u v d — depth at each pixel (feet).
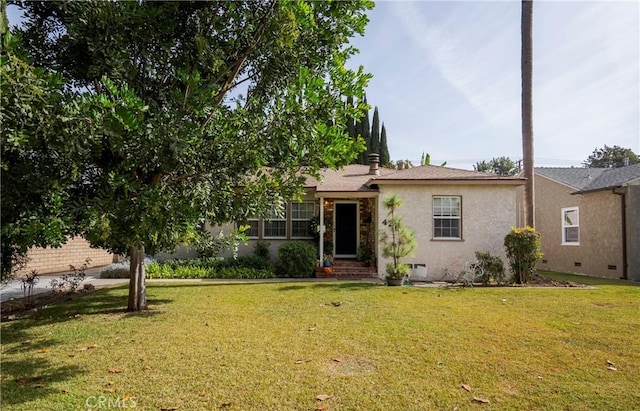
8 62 9.93
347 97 14.26
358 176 51.93
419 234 42.34
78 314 23.53
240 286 34.71
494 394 12.19
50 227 12.32
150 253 20.34
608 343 17.49
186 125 14.37
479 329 19.77
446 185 42.65
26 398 11.73
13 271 25.66
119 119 11.96
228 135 15.16
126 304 26.63
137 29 17.52
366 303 26.66
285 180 15.05
